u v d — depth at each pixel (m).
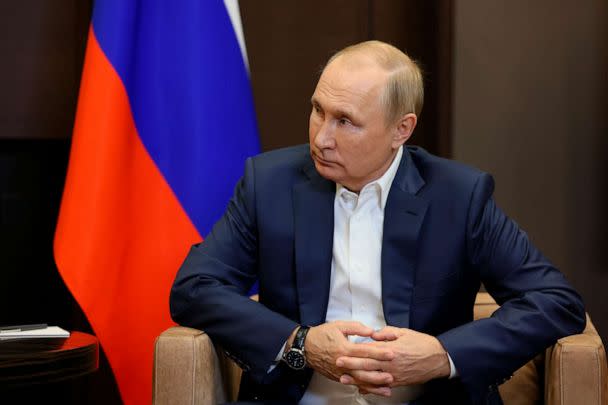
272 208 3.94
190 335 3.63
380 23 5.77
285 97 5.78
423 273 3.80
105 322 4.73
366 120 3.60
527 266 3.80
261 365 3.63
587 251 5.39
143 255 4.79
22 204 5.71
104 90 4.72
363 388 3.49
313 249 3.85
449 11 5.38
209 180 4.81
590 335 3.66
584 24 5.30
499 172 5.37
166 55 4.86
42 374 3.79
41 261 5.75
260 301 4.02
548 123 5.35
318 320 3.82
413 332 3.54
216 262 3.91
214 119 4.85
